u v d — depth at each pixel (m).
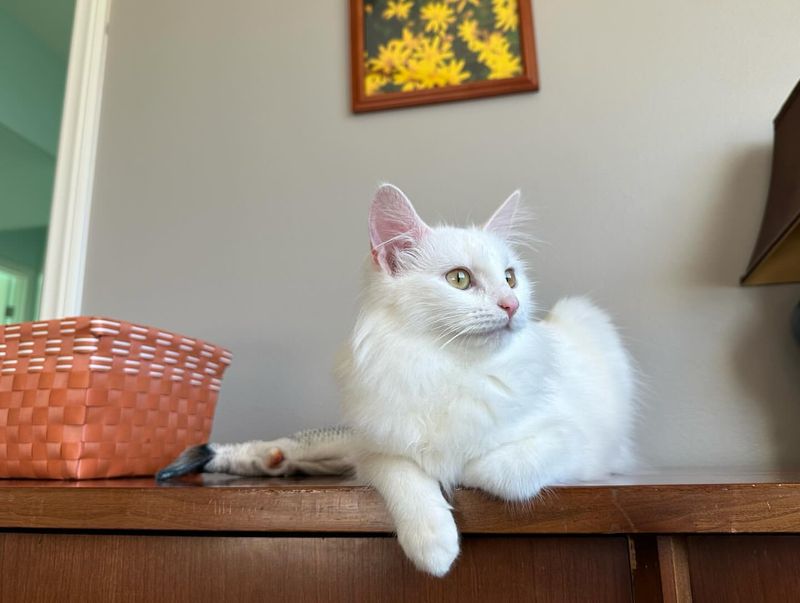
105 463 0.97
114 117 1.67
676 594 0.59
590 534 0.63
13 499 0.76
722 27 1.42
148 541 0.73
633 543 0.62
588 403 0.91
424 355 0.73
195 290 1.52
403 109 1.52
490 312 0.73
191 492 0.71
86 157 1.63
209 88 1.64
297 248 1.50
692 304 1.31
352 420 0.75
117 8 1.74
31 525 0.75
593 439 0.88
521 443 0.68
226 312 1.49
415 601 0.66
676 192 1.36
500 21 1.50
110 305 1.55
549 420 0.73
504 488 0.64
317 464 1.07
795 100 1.14
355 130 1.54
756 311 1.28
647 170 1.38
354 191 1.50
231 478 1.02
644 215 1.37
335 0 1.63
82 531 0.75
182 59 1.67
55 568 0.75
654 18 1.45
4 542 0.77
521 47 1.48
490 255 0.81
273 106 1.60
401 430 0.69
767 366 1.25
